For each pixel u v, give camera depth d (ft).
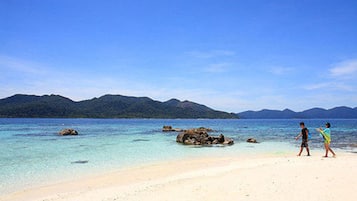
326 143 68.85
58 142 124.16
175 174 56.59
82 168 64.75
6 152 90.63
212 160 73.97
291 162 58.03
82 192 44.55
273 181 40.19
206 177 48.60
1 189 47.52
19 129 230.68
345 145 109.50
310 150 94.27
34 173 59.57
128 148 102.83
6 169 63.62
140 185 47.50
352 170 45.75
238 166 60.90
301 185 37.45
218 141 118.93
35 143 119.14
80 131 216.95
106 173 59.47
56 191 45.91
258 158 74.90
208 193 36.47
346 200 31.22
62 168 64.80
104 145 112.68
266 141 130.21
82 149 98.84
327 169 47.03
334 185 36.88
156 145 113.29
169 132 205.57
